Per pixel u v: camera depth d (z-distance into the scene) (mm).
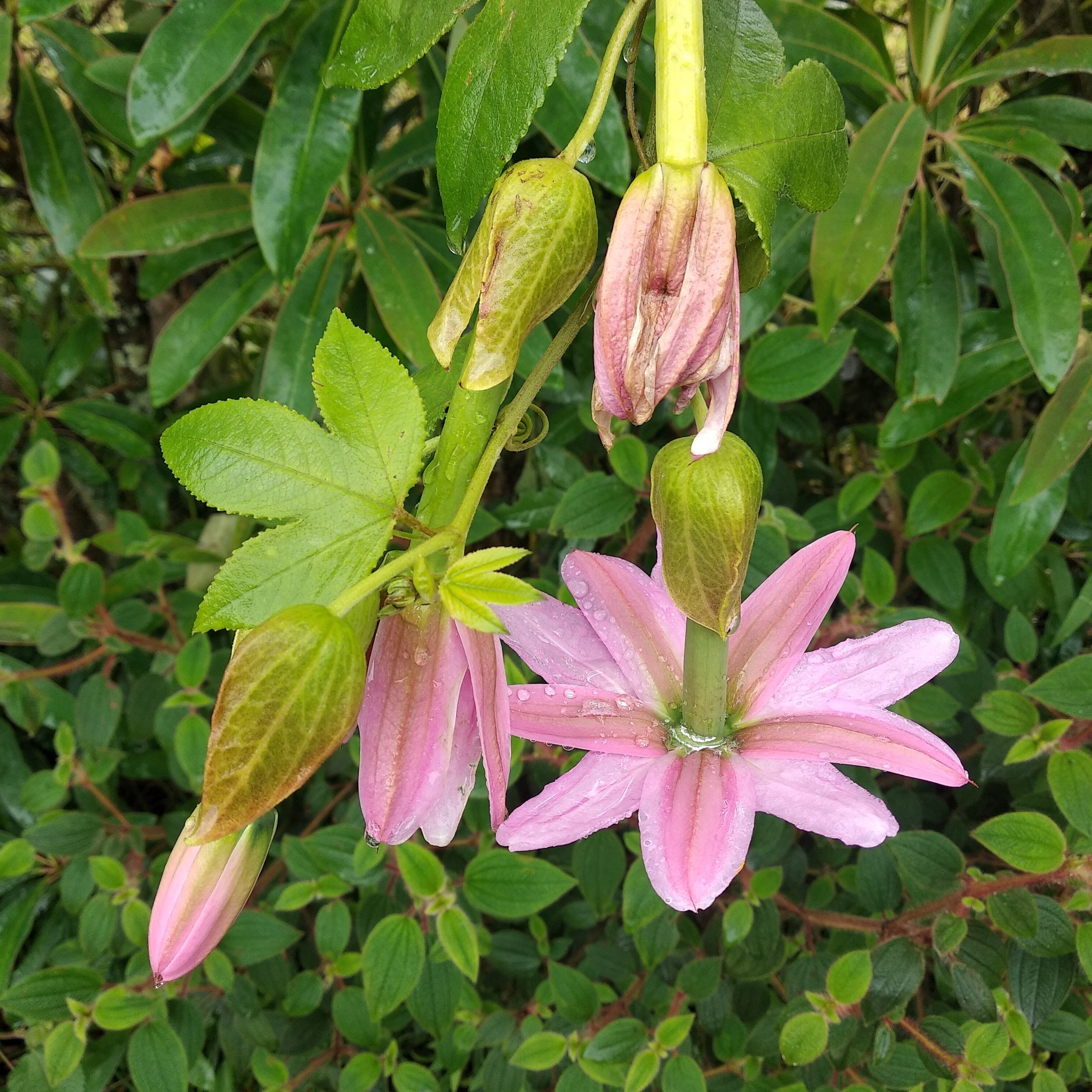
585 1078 460
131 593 717
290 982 545
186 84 443
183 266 646
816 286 479
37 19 439
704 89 176
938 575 579
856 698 251
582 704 249
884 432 565
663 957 475
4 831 693
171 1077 481
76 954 580
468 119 212
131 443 797
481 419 213
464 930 449
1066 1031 445
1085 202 600
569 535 519
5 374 888
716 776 240
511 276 186
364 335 207
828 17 498
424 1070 496
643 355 178
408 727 213
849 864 591
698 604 212
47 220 625
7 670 609
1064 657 610
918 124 473
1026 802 505
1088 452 603
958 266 587
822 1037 419
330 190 484
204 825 193
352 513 211
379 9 230
